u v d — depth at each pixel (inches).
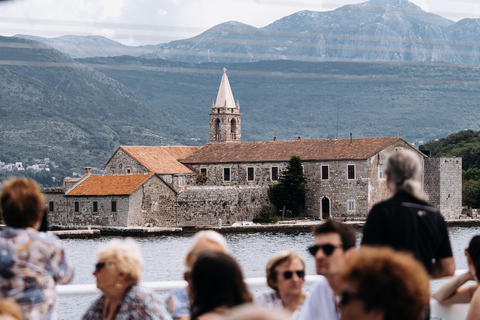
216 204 4153.5
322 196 4323.3
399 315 301.3
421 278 305.7
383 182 4293.8
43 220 478.6
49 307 443.8
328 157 4308.6
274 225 4055.1
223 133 5310.0
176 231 3841.0
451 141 6742.1
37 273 437.7
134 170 4456.2
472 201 4953.3
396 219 449.7
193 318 394.9
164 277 2352.4
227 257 399.9
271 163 4498.0
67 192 3946.9
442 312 531.8
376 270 304.5
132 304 446.0
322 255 440.1
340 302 313.1
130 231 3722.9
